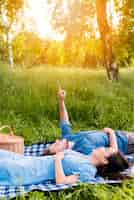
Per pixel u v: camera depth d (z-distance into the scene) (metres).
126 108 9.24
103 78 10.96
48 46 12.20
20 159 4.14
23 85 9.86
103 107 9.13
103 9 11.68
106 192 4.00
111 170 4.29
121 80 11.12
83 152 4.86
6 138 5.12
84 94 9.82
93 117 8.84
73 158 4.19
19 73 10.30
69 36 12.13
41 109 8.97
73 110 8.94
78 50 12.12
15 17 12.10
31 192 3.84
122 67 11.86
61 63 12.05
